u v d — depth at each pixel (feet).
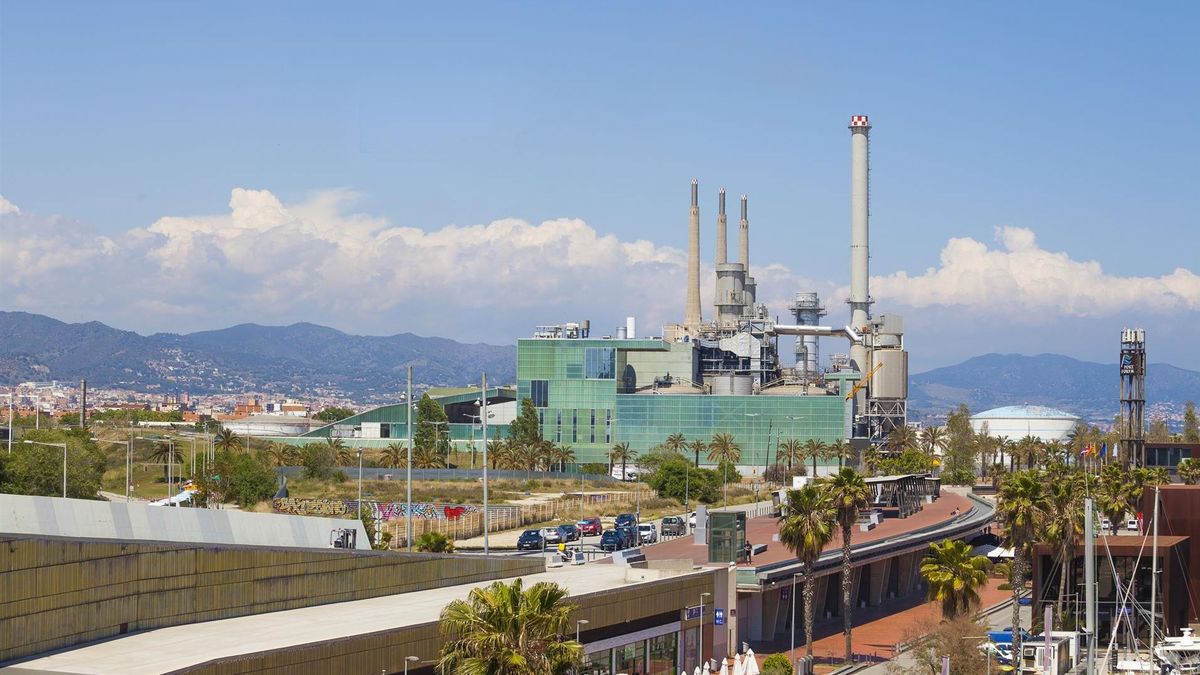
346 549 301.02
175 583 250.98
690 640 376.68
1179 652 420.36
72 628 225.35
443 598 307.17
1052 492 449.48
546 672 218.79
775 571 429.38
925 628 416.26
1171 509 490.08
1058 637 421.59
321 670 231.91
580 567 404.98
